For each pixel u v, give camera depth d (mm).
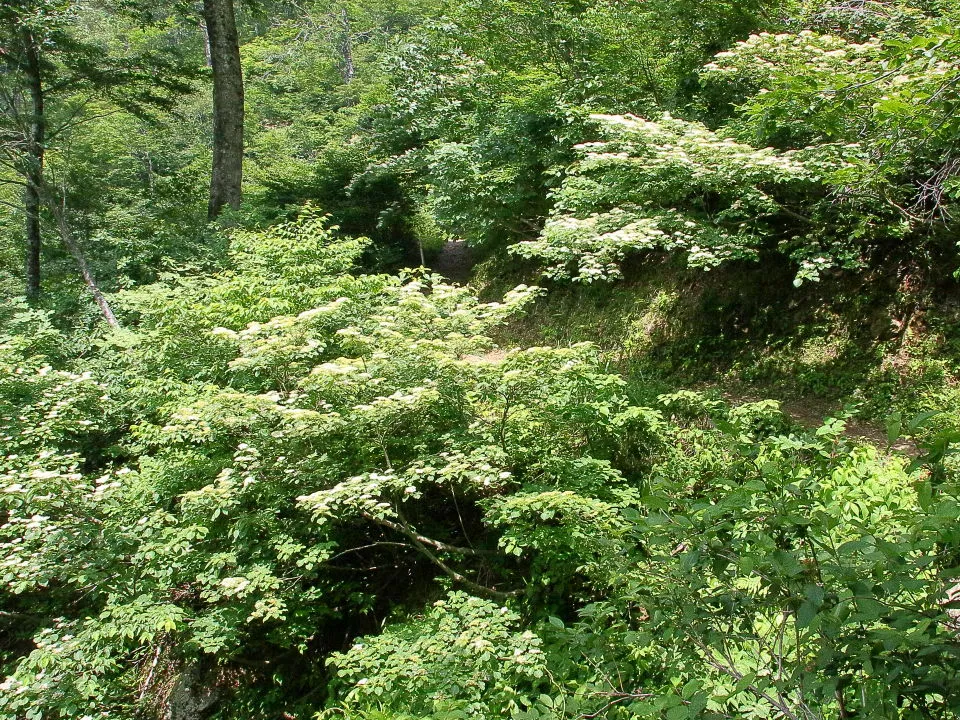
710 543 1517
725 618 1532
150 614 4625
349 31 27078
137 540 5172
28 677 4590
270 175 16094
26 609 6727
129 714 5500
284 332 5957
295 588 5219
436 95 12281
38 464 5281
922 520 1355
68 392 7207
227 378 7078
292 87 28656
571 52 11312
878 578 1276
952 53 3680
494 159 10789
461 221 11562
